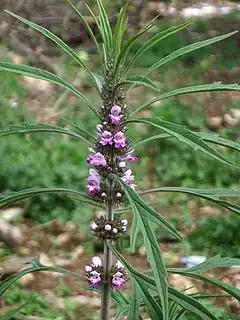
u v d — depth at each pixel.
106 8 1.42
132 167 0.90
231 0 1.89
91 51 1.40
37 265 0.33
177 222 0.81
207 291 0.67
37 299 0.63
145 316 0.54
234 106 1.17
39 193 0.30
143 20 1.62
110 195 0.31
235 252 0.74
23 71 0.29
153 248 0.26
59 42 0.30
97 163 0.30
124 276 0.32
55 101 1.15
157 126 0.27
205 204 0.85
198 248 0.75
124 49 0.28
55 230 0.78
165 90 1.22
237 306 0.60
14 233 0.76
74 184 0.83
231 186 0.89
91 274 0.32
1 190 0.83
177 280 0.68
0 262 0.71
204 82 1.32
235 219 0.77
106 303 0.32
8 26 1.27
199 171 0.90
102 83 0.31
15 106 1.07
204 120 1.10
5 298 0.63
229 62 1.41
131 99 1.16
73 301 0.64
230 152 0.93
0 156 0.86
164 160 0.92
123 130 0.30
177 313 0.37
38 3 1.39
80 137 0.31
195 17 1.69
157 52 1.42
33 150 0.90
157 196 0.87
